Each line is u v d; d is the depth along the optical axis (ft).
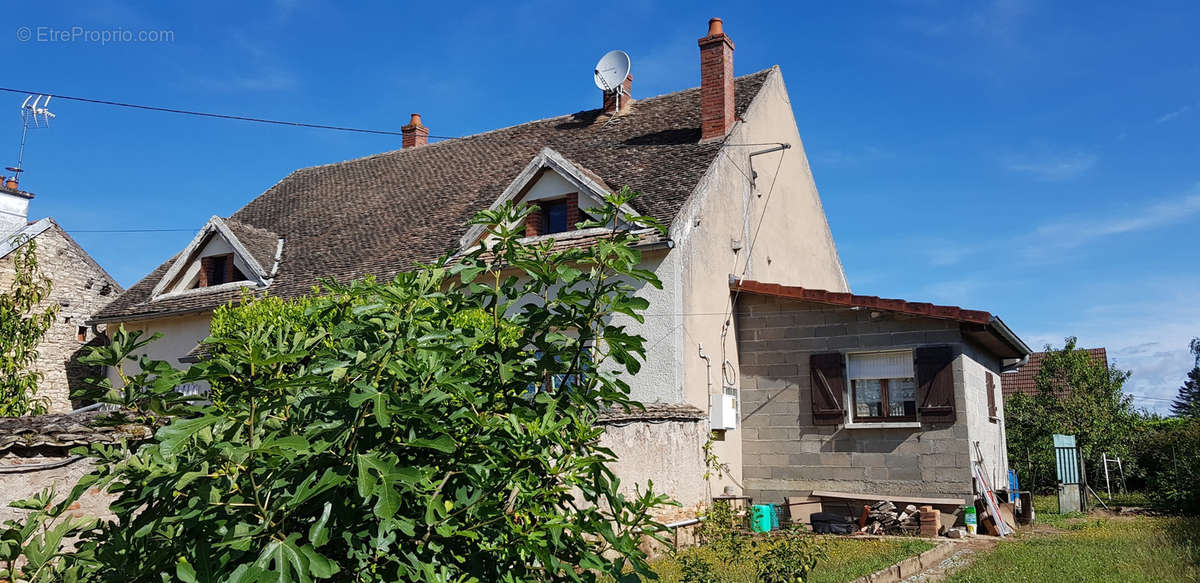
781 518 48.44
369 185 71.26
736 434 50.14
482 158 67.87
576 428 11.87
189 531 9.34
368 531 9.74
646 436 36.96
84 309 68.28
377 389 9.99
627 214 13.52
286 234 65.21
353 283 12.94
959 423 44.86
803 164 68.49
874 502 45.83
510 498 10.87
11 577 10.56
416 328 11.17
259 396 9.93
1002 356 56.90
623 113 65.00
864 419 48.26
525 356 12.62
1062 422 74.84
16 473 16.63
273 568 9.41
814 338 49.93
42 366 64.03
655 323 44.98
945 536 42.96
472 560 10.57
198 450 9.57
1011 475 57.47
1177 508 58.44
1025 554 35.58
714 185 51.47
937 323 46.26
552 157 50.52
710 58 55.83
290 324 11.78
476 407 11.37
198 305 57.36
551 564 10.56
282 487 9.70
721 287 50.78
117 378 61.57
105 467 10.39
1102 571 30.96
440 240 54.19
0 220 69.26
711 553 34.40
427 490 10.14
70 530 10.75
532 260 12.51
